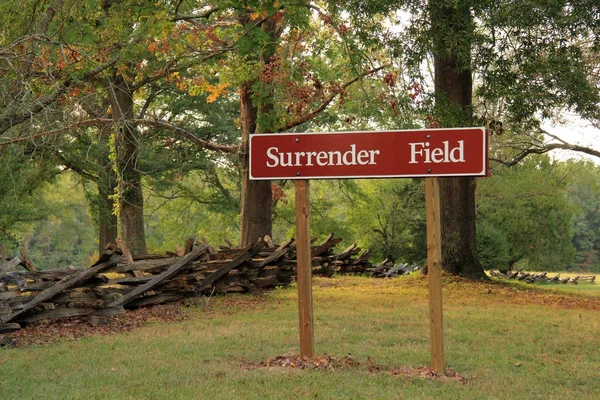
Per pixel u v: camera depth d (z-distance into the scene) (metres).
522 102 15.39
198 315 12.26
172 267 12.73
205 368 7.76
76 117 18.06
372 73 17.12
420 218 41.44
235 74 19.53
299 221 7.93
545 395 6.88
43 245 67.75
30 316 10.37
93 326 10.84
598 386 7.43
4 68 13.41
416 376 7.42
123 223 26.64
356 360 8.25
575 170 33.56
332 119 33.41
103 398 6.49
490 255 39.06
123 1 15.91
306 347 8.04
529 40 15.46
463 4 15.16
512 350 9.31
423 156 7.44
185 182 40.22
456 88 17.98
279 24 19.20
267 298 14.60
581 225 75.19
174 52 19.31
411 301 14.53
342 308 13.27
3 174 19.17
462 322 11.69
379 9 15.41
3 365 8.03
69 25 13.76
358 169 7.61
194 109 33.88
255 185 22.25
